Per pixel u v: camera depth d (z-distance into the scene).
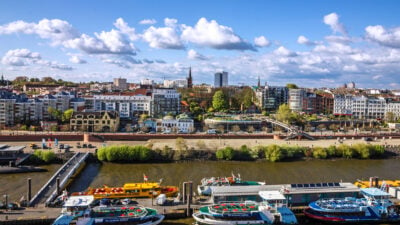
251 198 121.44
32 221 106.19
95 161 192.38
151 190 133.00
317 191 123.88
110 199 125.56
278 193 118.88
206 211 110.94
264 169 183.12
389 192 135.12
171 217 113.25
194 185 152.75
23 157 185.50
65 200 117.94
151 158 196.62
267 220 108.06
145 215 108.06
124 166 185.62
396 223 115.44
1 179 158.38
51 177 160.00
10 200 130.12
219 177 159.12
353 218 113.44
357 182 150.38
